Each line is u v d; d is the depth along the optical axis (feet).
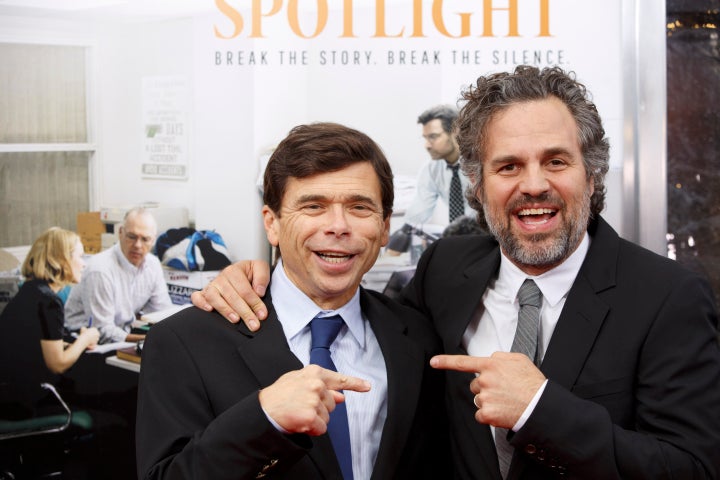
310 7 7.30
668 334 4.24
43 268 7.30
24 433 7.32
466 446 4.65
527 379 4.06
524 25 7.27
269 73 7.32
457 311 5.02
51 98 7.25
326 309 4.62
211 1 7.27
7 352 7.28
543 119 4.40
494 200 4.59
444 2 7.23
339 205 4.35
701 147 7.53
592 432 3.93
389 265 7.34
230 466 3.76
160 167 7.40
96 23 7.28
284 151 4.45
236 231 7.39
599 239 4.72
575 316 4.46
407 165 7.32
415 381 4.62
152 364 4.43
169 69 7.35
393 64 7.29
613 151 7.42
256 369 4.31
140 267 7.41
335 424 4.38
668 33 7.45
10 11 7.06
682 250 7.57
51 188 7.29
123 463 7.36
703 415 4.08
